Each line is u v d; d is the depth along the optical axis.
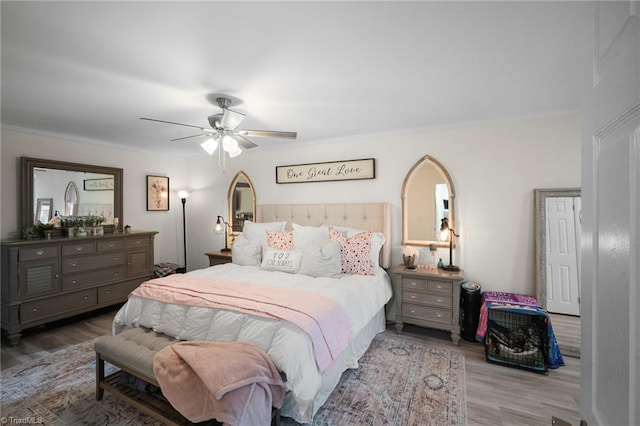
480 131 3.13
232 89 2.29
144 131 3.51
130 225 4.42
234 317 1.94
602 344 0.59
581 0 1.32
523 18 1.46
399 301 3.15
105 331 3.29
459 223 3.23
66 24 1.49
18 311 2.97
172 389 1.54
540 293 2.86
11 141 3.26
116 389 1.96
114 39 1.63
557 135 2.85
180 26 1.52
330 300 2.16
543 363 2.41
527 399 2.08
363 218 3.61
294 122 3.17
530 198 2.95
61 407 2.02
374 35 1.61
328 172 3.90
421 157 3.41
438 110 2.80
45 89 2.28
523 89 2.33
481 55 1.82
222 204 4.84
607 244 0.58
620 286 0.52
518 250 3.00
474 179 3.16
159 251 4.88
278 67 1.96
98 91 2.32
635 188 0.47
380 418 1.88
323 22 1.49
